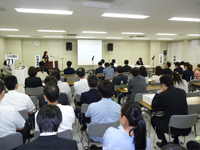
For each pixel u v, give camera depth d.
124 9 4.18
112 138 1.10
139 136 1.05
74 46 12.26
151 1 3.57
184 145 2.56
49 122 1.00
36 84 3.71
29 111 2.45
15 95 2.25
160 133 2.41
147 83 4.17
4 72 7.88
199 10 4.26
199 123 3.39
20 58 11.05
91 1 3.42
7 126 1.61
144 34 9.30
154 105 2.24
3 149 1.57
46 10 4.27
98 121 1.84
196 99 2.90
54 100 1.73
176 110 2.10
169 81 2.26
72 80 5.11
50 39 11.80
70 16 4.88
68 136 1.71
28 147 0.94
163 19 5.34
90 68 12.62
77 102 3.16
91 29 7.43
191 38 11.68
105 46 12.79
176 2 3.63
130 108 1.11
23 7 3.99
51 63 8.46
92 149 2.21
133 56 13.48
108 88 1.84
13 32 8.21
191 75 5.25
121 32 8.45
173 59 13.27
